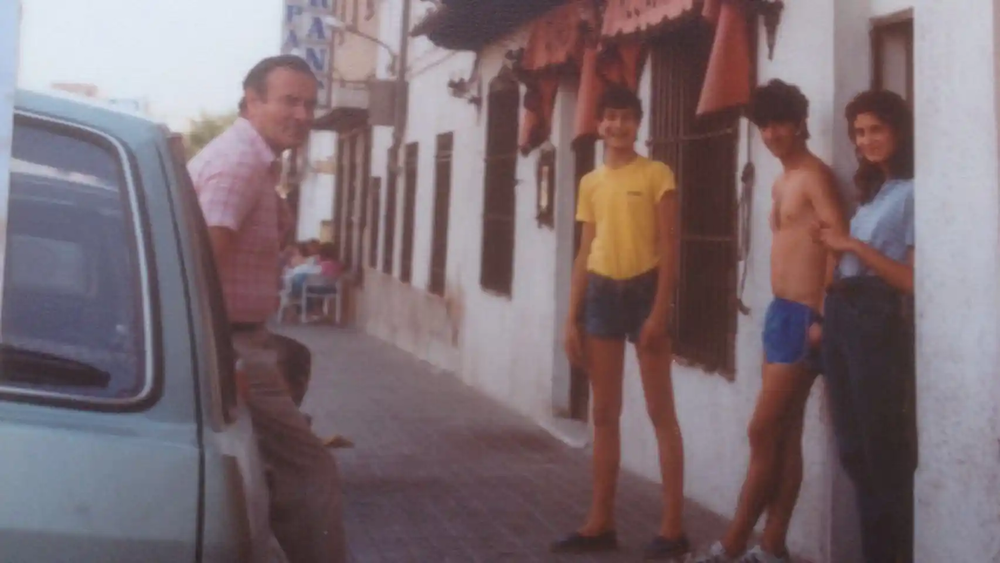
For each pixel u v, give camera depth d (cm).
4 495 197
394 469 802
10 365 220
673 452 573
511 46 1108
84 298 228
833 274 480
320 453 400
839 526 538
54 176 235
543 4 960
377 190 1886
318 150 2767
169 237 233
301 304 2136
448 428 977
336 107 1834
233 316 399
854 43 540
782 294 496
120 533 202
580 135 821
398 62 1688
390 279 1752
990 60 414
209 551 209
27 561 195
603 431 593
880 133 464
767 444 503
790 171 504
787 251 495
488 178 1210
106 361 223
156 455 211
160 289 229
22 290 228
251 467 238
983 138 417
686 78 724
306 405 1092
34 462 202
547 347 996
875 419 451
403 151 1648
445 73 1412
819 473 544
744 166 632
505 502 710
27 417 210
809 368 490
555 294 984
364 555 587
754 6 607
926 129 448
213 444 219
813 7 559
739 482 643
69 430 209
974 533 420
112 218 233
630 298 568
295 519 385
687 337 721
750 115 514
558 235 984
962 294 427
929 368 445
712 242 682
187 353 226
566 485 764
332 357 1530
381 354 1586
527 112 1002
